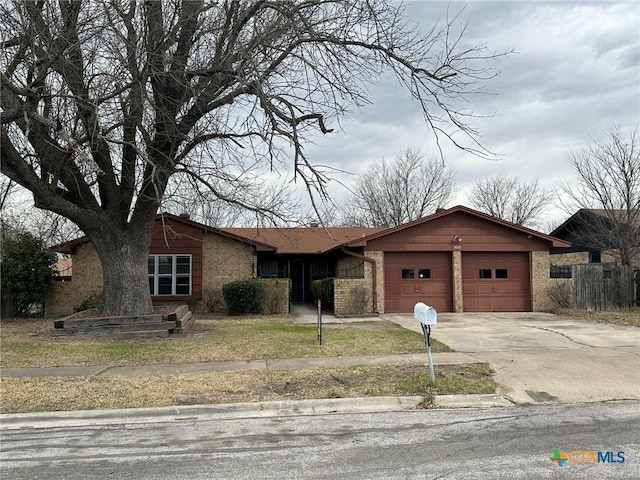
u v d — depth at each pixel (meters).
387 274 19.47
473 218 19.72
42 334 13.66
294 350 10.95
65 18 10.78
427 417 6.61
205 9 11.30
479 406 7.15
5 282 18.36
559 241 19.75
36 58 10.48
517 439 5.59
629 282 19.41
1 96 11.45
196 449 5.46
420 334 13.18
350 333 13.45
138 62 10.91
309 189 11.04
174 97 12.51
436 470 4.68
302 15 11.12
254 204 12.99
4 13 10.65
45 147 11.96
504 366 9.17
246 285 18.84
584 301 19.09
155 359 10.18
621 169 22.86
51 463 5.07
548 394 7.60
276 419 6.64
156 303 20.14
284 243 25.25
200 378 8.48
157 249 20.42
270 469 4.80
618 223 23.00
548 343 11.62
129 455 5.29
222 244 20.73
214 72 11.68
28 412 6.83
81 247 19.89
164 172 12.01
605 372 8.77
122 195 13.96
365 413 6.88
